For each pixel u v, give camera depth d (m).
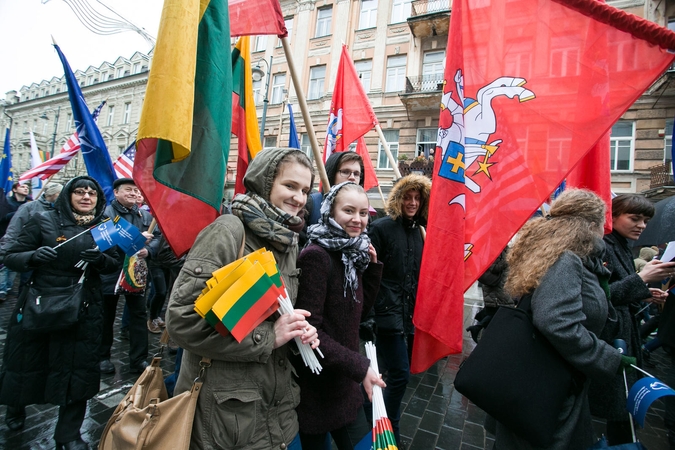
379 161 15.05
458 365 4.21
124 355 3.96
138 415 1.14
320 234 1.52
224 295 1.03
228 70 1.63
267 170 1.34
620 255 2.20
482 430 2.84
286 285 1.37
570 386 1.45
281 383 1.28
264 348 1.14
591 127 1.82
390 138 15.14
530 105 1.95
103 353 3.43
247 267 1.10
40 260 2.07
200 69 1.56
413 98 13.64
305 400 1.45
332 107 4.16
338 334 1.48
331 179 2.56
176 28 1.35
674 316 2.36
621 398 1.86
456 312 1.90
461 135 2.02
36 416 2.69
